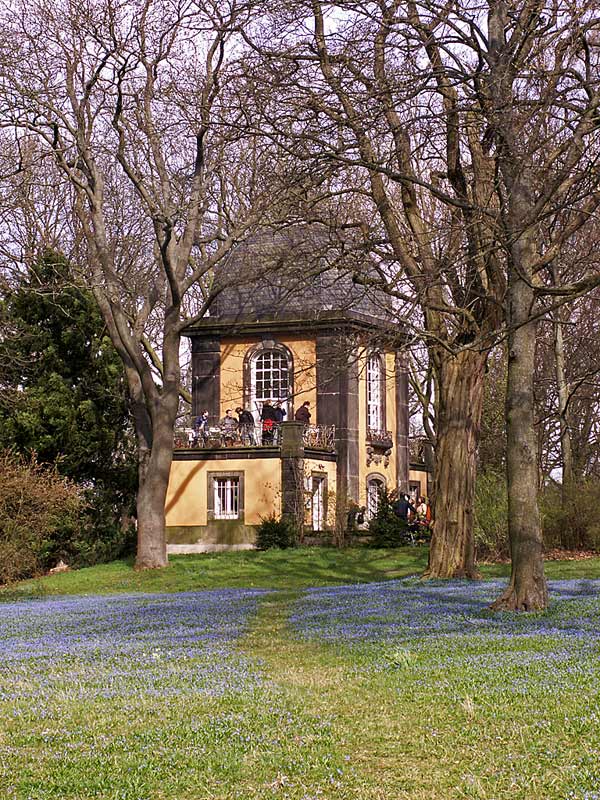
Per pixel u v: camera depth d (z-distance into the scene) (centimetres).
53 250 4112
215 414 4653
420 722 912
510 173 1702
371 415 4781
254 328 4581
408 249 2336
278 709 987
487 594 2005
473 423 2586
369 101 1814
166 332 3609
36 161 3756
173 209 3409
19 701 1089
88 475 4066
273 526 3922
